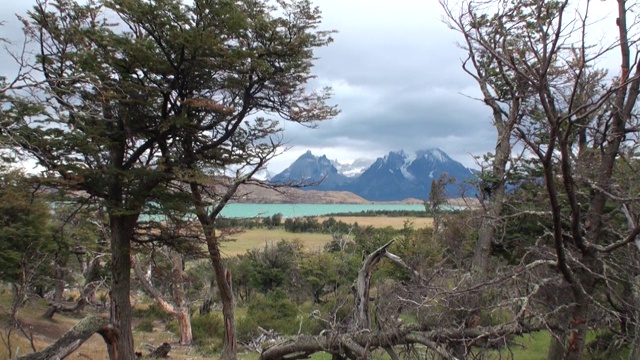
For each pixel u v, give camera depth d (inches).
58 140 539.2
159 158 625.0
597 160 362.6
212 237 687.7
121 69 609.6
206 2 578.9
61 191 602.5
